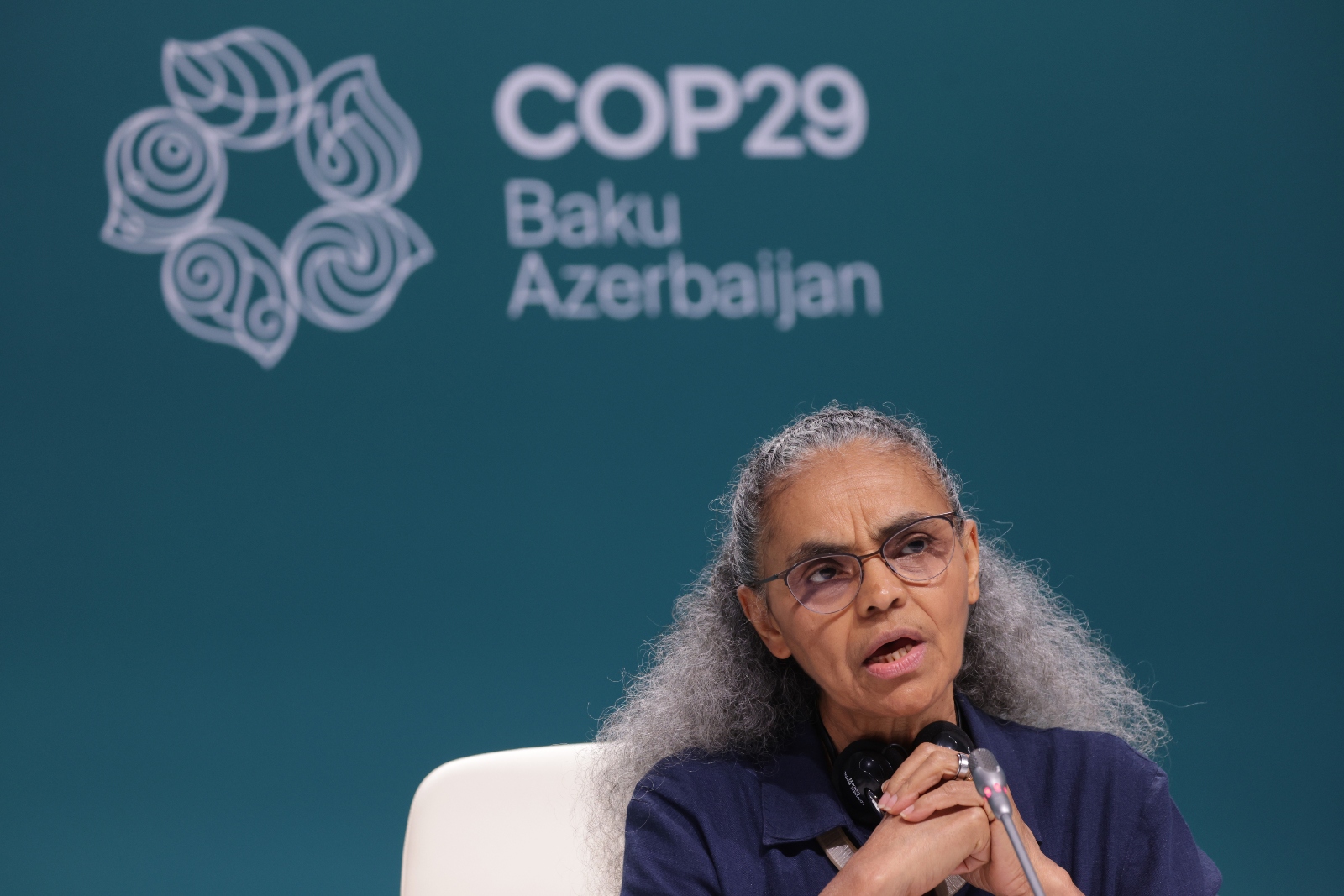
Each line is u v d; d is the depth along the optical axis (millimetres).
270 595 13953
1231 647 15000
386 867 13828
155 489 13828
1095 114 14938
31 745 13523
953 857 4531
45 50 13648
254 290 14008
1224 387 15094
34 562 13633
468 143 14289
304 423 14055
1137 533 14938
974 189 14812
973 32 14805
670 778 5375
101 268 13773
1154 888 5035
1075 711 5863
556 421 14422
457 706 14148
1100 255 14938
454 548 14250
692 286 14547
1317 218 15109
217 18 13906
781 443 5215
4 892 13312
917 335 14742
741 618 5652
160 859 13562
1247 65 15039
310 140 14062
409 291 14234
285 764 13836
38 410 13656
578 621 14383
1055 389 14883
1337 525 15125
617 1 14453
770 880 5043
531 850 6582
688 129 14508
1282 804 14773
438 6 14219
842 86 14648
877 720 5160
